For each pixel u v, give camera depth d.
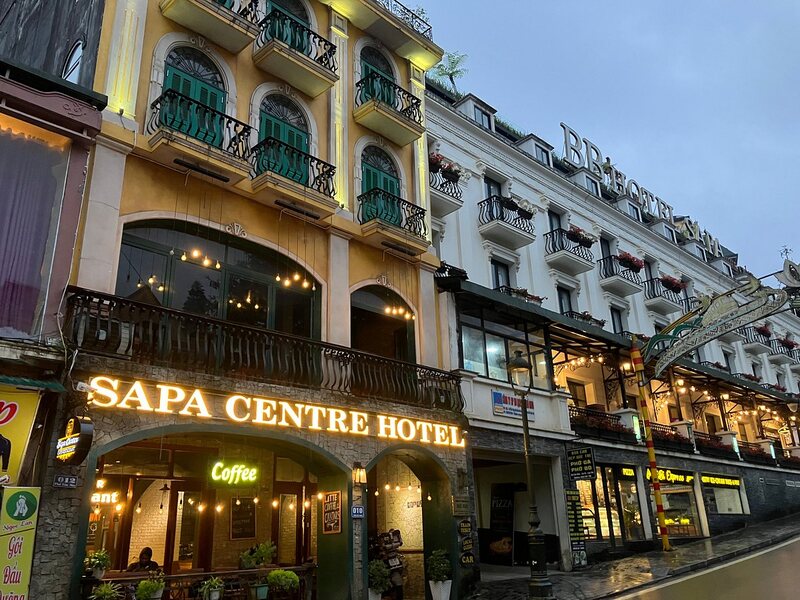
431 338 14.63
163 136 10.25
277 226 12.43
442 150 19.11
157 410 9.05
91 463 8.27
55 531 7.79
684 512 20.81
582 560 15.81
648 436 18.48
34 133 8.92
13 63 8.72
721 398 26.16
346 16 15.45
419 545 14.34
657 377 19.25
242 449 13.06
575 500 16.36
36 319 8.30
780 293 16.30
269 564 11.43
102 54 10.66
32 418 8.02
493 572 16.05
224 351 10.05
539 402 16.64
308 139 13.64
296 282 12.69
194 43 12.02
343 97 14.70
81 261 9.28
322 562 11.35
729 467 24.05
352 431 11.60
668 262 29.20
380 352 14.75
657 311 26.89
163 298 10.71
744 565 14.19
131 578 8.87
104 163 9.98
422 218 15.10
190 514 12.14
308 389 11.16
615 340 19.08
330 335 12.52
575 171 25.59
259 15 13.48
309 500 13.98
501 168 21.08
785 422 31.64
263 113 12.94
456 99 22.03
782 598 10.05
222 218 11.49
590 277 23.56
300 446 10.77
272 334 10.79
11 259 8.32
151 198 10.57
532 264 20.95
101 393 8.53
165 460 11.98
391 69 16.50
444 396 13.70
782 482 27.50
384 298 14.35
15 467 7.76
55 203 8.86
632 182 29.73
